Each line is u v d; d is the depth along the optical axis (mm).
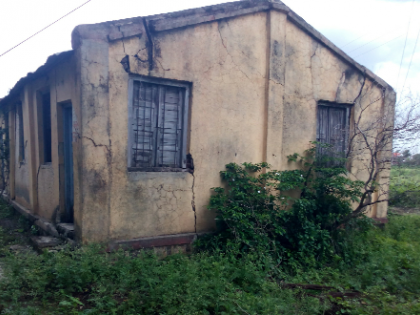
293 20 6723
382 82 7938
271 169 6445
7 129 9703
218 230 5785
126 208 5117
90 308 3678
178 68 5527
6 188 10125
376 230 7465
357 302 4398
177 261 4883
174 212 5566
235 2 6004
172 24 5363
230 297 4012
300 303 4129
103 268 4203
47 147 6977
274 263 5246
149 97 5402
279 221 6004
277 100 6535
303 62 6949
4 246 5832
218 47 5930
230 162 6129
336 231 6465
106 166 4922
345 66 7520
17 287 3801
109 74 4914
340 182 6430
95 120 4801
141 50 5172
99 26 4777
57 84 5773
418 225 8359
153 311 3678
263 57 6445
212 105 5906
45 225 6129
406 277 5164
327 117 7504
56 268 4016
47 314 3461
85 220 4762
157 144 5512
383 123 7066
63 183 5934
